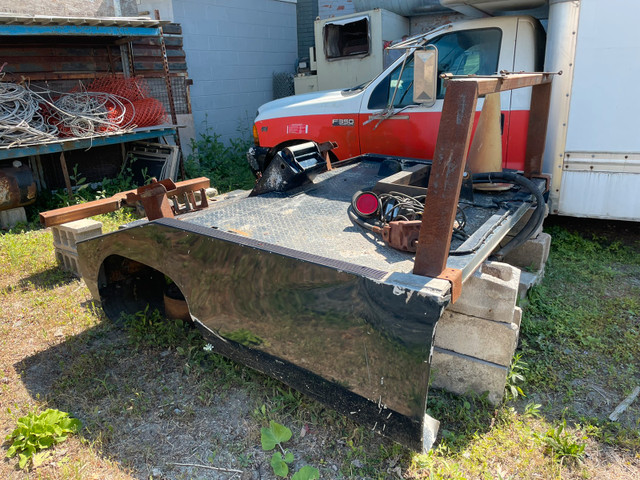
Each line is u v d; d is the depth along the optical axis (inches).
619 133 159.6
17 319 140.9
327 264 80.3
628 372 111.2
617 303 142.1
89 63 299.7
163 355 121.0
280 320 87.9
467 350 101.7
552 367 113.8
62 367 117.3
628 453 89.1
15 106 239.1
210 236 93.9
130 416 100.8
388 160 152.0
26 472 88.0
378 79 192.2
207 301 98.6
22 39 268.1
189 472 87.2
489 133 135.5
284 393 102.0
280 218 114.8
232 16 383.2
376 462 87.0
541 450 89.5
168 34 334.3
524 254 152.3
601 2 152.1
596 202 168.2
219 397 105.5
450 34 182.5
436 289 70.7
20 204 225.0
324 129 207.5
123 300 134.6
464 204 125.6
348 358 81.0
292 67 453.4
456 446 90.7
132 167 302.7
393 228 91.2
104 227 207.3
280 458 86.5
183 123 339.0
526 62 172.6
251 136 416.5
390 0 327.9
